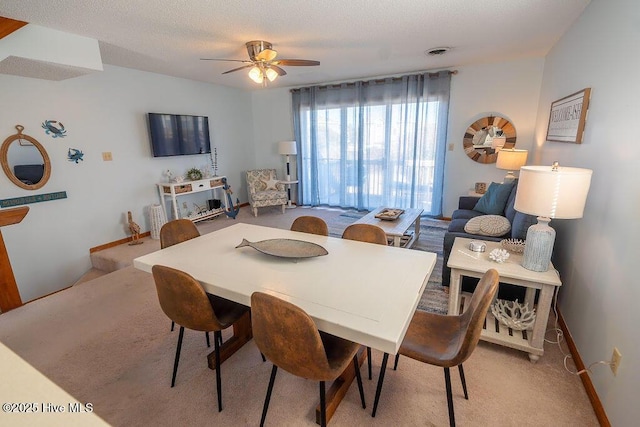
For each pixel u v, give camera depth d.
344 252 1.90
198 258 1.84
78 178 3.84
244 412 1.63
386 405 1.65
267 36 2.97
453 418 1.41
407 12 2.49
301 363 1.22
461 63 4.40
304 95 5.80
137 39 2.99
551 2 2.34
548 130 3.48
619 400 1.38
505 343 1.95
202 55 3.62
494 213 3.57
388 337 1.06
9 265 2.60
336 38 3.09
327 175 6.00
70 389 1.79
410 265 1.69
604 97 1.92
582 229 2.06
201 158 5.55
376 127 5.30
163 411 1.64
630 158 1.50
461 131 4.83
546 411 1.59
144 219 4.66
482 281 1.49
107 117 4.09
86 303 2.72
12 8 2.19
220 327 1.60
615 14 1.82
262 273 1.62
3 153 3.21
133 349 2.13
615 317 1.51
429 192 5.17
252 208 5.91
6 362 1.03
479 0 2.30
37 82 3.41
